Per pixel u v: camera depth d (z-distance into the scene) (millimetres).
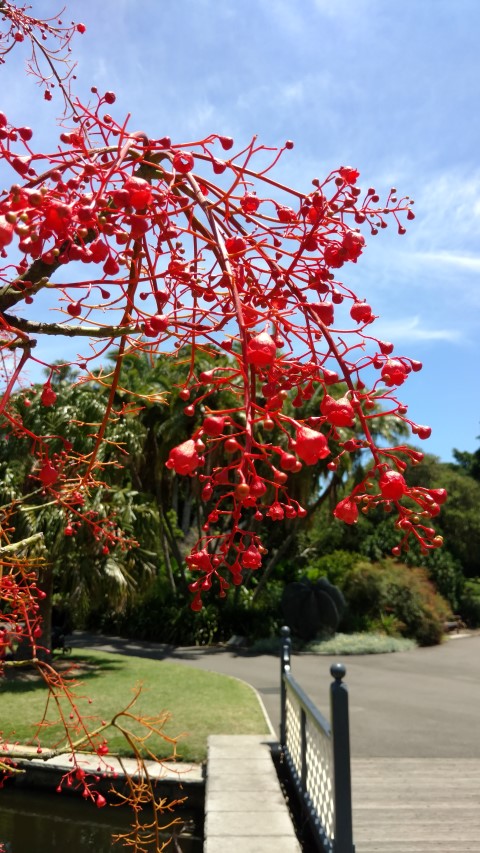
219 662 13836
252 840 4301
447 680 11836
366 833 4469
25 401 2025
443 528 29656
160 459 16422
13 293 1321
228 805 4926
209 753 6301
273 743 6699
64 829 5598
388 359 1173
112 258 1202
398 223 1479
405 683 11391
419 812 4898
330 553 24547
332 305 1178
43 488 2344
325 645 16141
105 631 18672
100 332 1448
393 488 994
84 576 10562
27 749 6328
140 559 11562
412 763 6340
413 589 19312
